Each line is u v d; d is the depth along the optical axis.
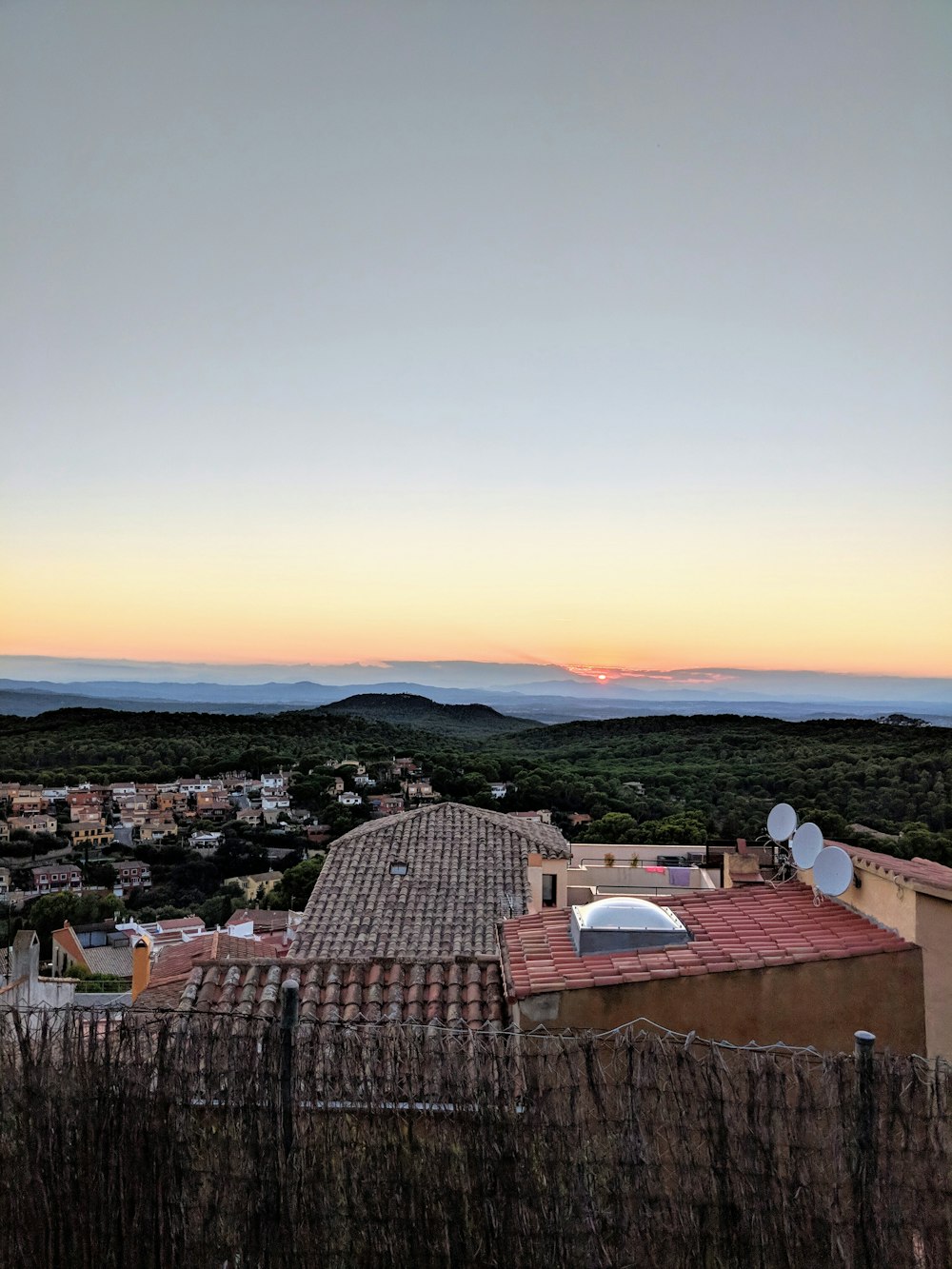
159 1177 4.66
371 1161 4.57
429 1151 4.55
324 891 14.62
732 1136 4.45
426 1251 4.51
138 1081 4.70
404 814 18.52
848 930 6.89
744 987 6.12
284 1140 4.61
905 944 6.27
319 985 7.34
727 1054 5.57
